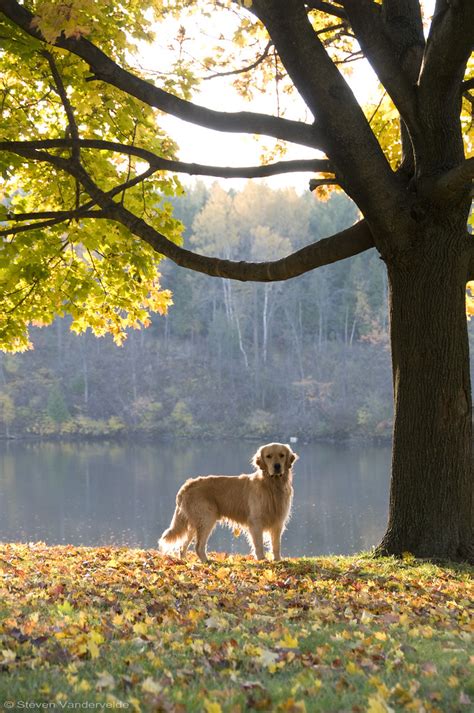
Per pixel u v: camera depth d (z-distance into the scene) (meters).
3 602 6.04
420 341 8.94
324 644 4.71
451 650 4.70
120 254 11.95
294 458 9.90
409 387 9.04
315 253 8.98
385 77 8.42
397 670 4.23
